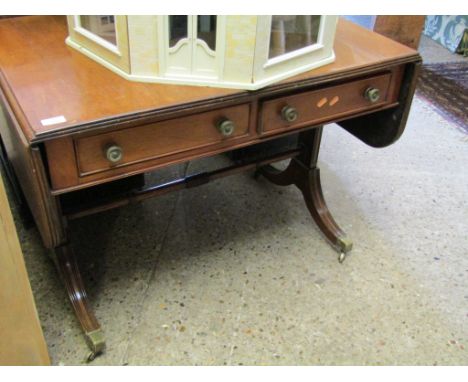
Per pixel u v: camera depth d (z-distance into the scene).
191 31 0.93
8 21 1.24
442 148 2.09
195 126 0.99
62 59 1.06
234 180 1.81
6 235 0.88
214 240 1.54
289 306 1.33
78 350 1.18
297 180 1.58
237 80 0.97
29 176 0.94
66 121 0.86
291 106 1.08
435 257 1.52
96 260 1.43
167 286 1.37
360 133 1.40
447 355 1.22
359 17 2.62
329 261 1.48
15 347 1.02
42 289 1.33
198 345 1.21
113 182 1.32
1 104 1.02
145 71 0.98
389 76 1.18
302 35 1.02
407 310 1.33
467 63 2.98
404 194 1.79
